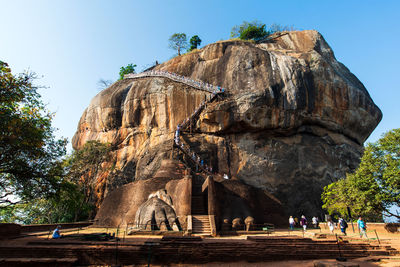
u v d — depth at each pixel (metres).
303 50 35.88
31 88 15.15
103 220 21.64
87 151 30.75
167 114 32.34
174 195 19.52
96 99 38.09
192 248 10.65
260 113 28.14
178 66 37.84
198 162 26.06
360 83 37.56
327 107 30.41
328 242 11.50
